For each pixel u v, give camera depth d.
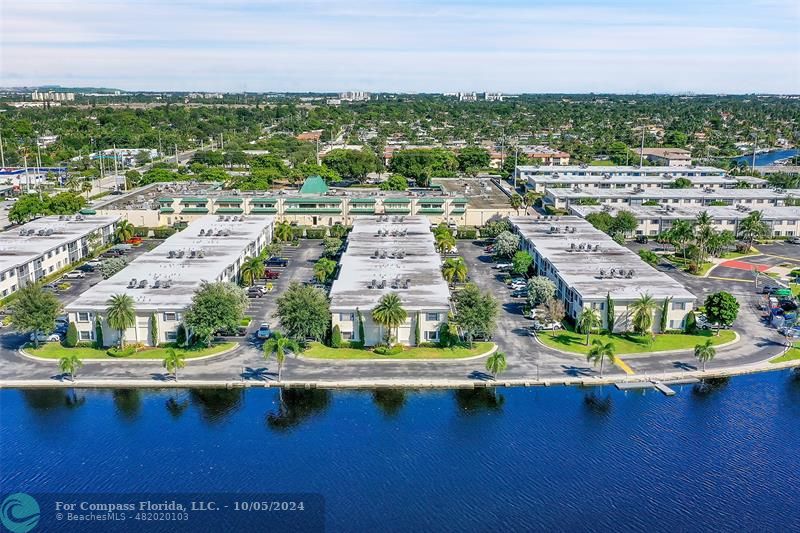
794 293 156.38
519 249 183.38
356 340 125.31
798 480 89.06
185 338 123.44
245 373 114.75
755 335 133.38
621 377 114.94
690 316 132.00
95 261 182.50
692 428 101.12
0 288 146.25
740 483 88.31
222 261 152.12
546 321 134.62
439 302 126.56
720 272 175.62
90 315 124.62
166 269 145.12
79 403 106.62
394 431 99.50
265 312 142.50
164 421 101.75
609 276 142.12
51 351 122.25
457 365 118.38
